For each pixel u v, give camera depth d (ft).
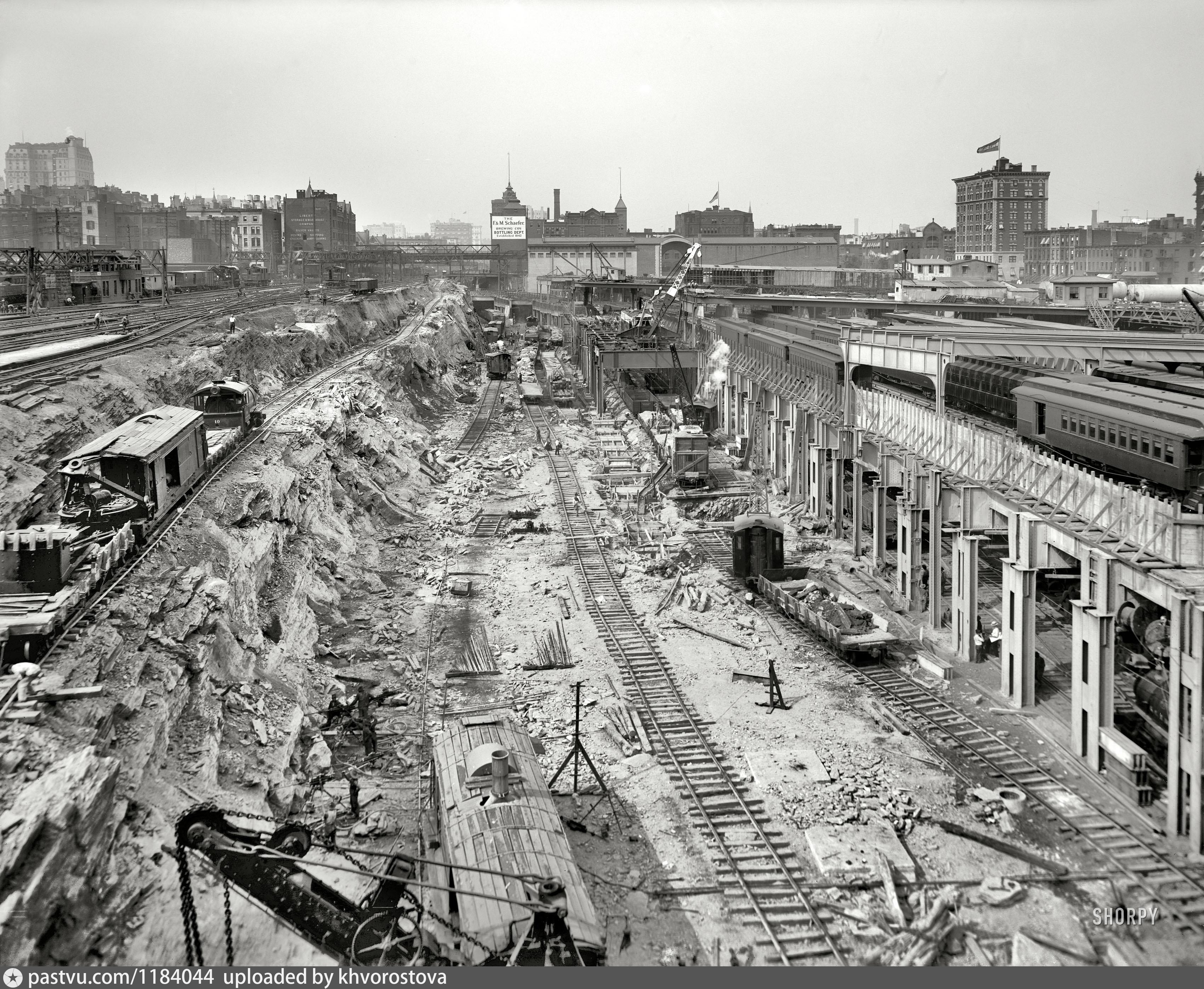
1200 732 85.05
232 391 183.62
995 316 314.14
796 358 224.74
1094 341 168.66
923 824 92.38
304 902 62.90
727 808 95.30
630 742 108.58
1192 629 85.56
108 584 102.89
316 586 147.54
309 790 95.04
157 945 64.90
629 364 338.34
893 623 145.89
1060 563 117.19
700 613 150.71
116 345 212.64
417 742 108.88
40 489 131.75
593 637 141.08
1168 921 77.46
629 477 243.40
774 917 79.05
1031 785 98.68
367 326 415.85
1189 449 115.96
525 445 288.71
